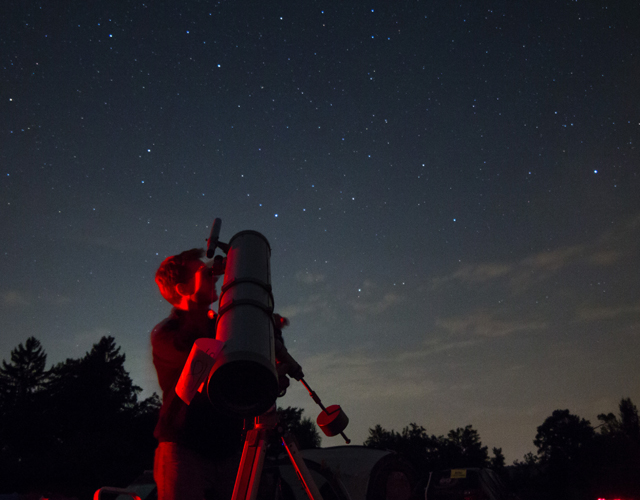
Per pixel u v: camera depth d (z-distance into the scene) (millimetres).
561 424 50531
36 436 40500
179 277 1806
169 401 1795
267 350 1264
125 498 4949
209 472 1824
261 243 1669
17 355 50094
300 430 47719
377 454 8641
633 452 34688
